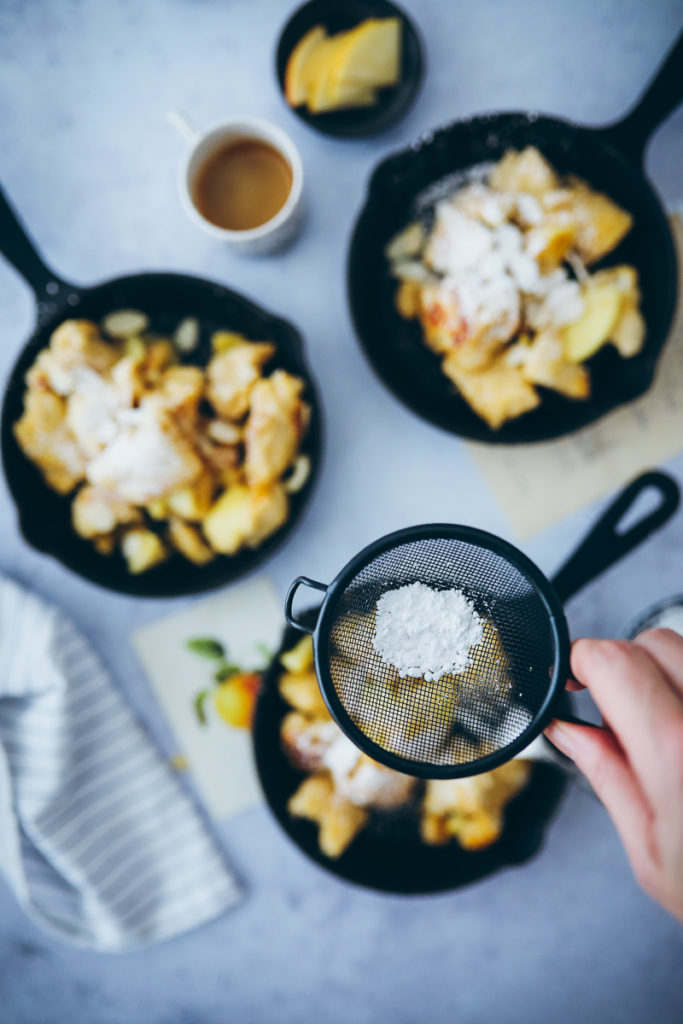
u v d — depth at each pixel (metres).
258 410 0.62
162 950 0.70
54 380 0.63
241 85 0.67
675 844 0.44
